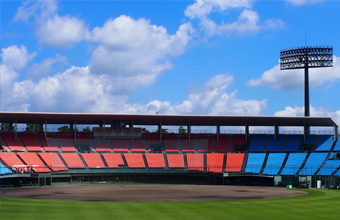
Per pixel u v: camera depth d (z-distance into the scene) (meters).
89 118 100.88
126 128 110.75
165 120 105.38
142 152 106.88
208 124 112.44
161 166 99.56
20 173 82.06
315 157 100.00
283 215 40.81
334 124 107.62
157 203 49.59
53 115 95.12
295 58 119.44
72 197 56.78
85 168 94.50
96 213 40.50
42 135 106.38
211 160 102.69
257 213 41.97
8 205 44.66
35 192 64.94
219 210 43.88
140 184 92.38
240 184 92.81
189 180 97.56
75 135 105.50
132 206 46.25
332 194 63.22
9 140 100.81
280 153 102.88
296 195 61.81
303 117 100.25
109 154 103.12
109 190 71.19
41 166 91.00
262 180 93.81
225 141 111.94
